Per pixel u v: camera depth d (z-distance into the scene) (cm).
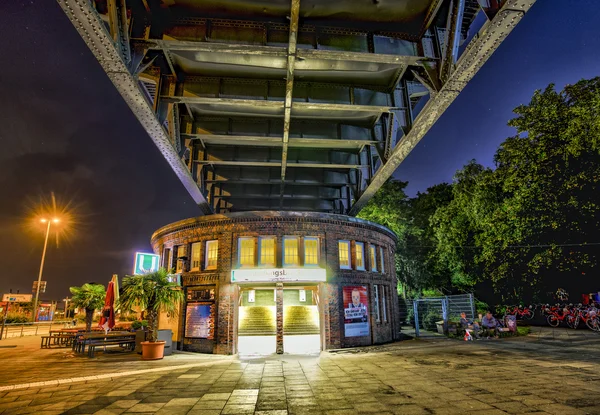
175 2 937
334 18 992
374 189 1698
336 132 1493
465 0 947
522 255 2575
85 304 1869
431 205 3338
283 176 1773
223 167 1886
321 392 792
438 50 984
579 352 1266
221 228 1683
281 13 964
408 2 957
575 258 2309
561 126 2111
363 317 1739
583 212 2216
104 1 784
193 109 1379
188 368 1134
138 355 1482
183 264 1764
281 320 1516
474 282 2912
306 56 996
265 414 642
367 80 1255
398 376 943
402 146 1259
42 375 1034
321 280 1578
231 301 1573
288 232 1655
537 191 2233
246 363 1224
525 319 2719
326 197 2094
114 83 924
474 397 711
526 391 745
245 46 952
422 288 3047
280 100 1223
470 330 1825
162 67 1149
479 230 2839
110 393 809
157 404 714
